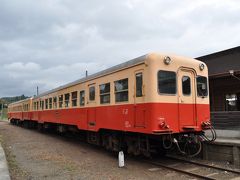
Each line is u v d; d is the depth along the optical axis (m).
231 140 10.59
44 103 21.28
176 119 9.17
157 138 9.52
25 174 8.59
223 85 15.46
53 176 8.32
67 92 16.00
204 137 10.20
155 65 8.90
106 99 11.38
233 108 14.90
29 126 29.16
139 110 9.22
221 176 7.93
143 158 10.81
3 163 9.60
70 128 16.78
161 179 7.83
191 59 10.06
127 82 9.96
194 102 9.81
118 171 8.84
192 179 7.77
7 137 19.80
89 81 12.98
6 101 91.62
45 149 13.55
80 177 8.16
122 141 11.14
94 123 12.32
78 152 12.52
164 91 8.99
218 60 16.66
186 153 10.65
